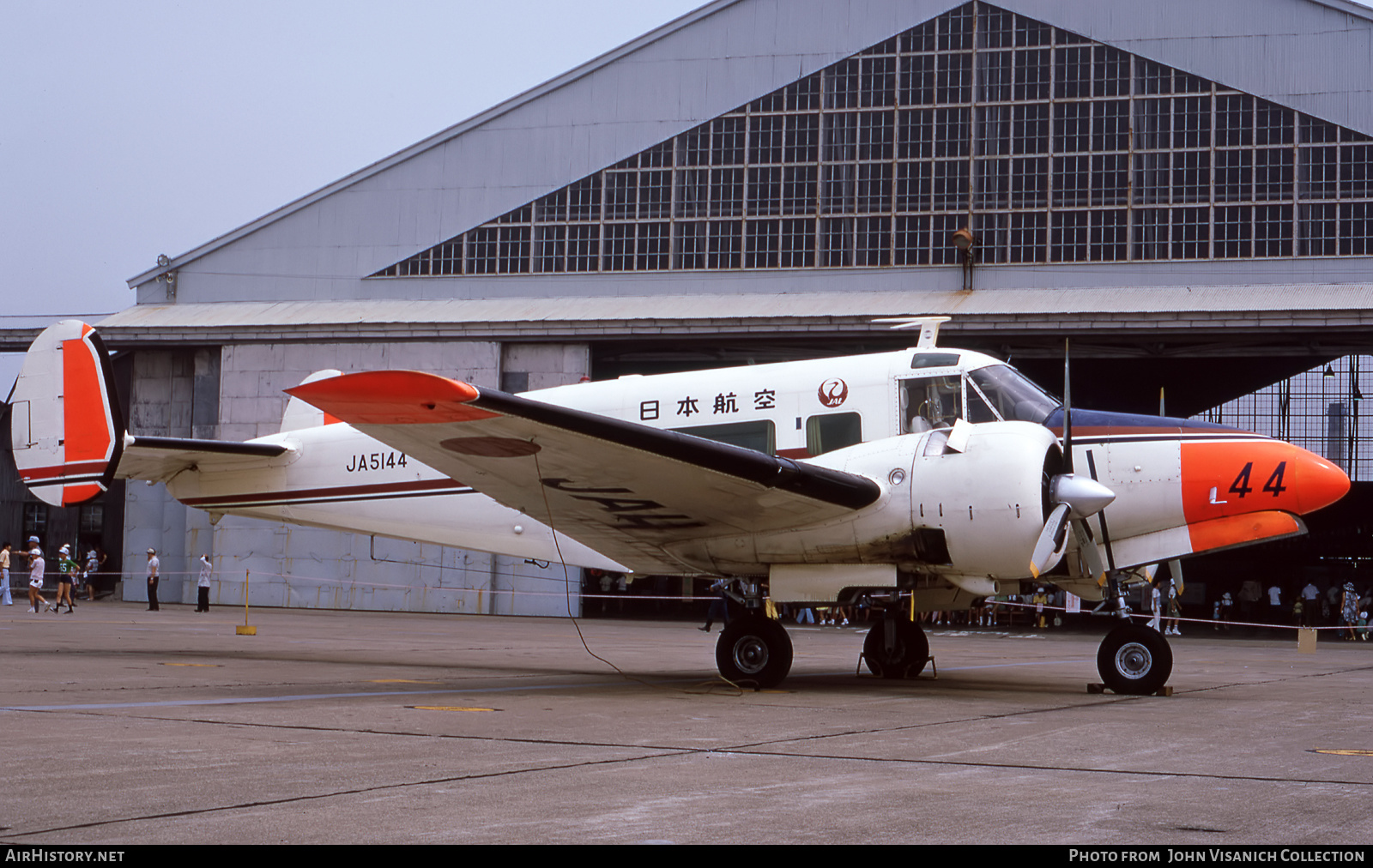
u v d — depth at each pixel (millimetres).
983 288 35312
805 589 10484
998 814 4586
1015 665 15727
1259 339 31047
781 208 37031
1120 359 38219
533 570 34125
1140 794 5070
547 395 12477
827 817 4492
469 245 39188
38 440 13352
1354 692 11234
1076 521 10281
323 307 38719
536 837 4066
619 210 38219
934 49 36344
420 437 8664
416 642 18688
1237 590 50094
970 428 10016
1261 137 33938
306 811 4465
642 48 38406
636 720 7641
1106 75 35156
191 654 14062
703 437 11484
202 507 14445
